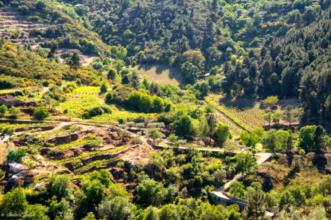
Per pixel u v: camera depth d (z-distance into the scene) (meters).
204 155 122.12
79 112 137.00
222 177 109.38
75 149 108.62
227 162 117.62
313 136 127.44
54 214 83.12
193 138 136.75
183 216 86.81
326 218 79.75
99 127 124.00
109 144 115.94
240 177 112.19
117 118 139.62
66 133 114.81
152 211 84.56
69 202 87.94
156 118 144.88
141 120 141.75
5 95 133.62
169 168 110.94
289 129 151.00
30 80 152.00
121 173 103.50
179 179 107.38
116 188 94.06
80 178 95.88
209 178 108.75
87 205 88.88
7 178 92.50
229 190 105.19
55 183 88.75
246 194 97.75
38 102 133.75
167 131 137.88
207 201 102.62
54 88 149.50
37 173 94.00
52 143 109.88
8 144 104.56
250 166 113.38
